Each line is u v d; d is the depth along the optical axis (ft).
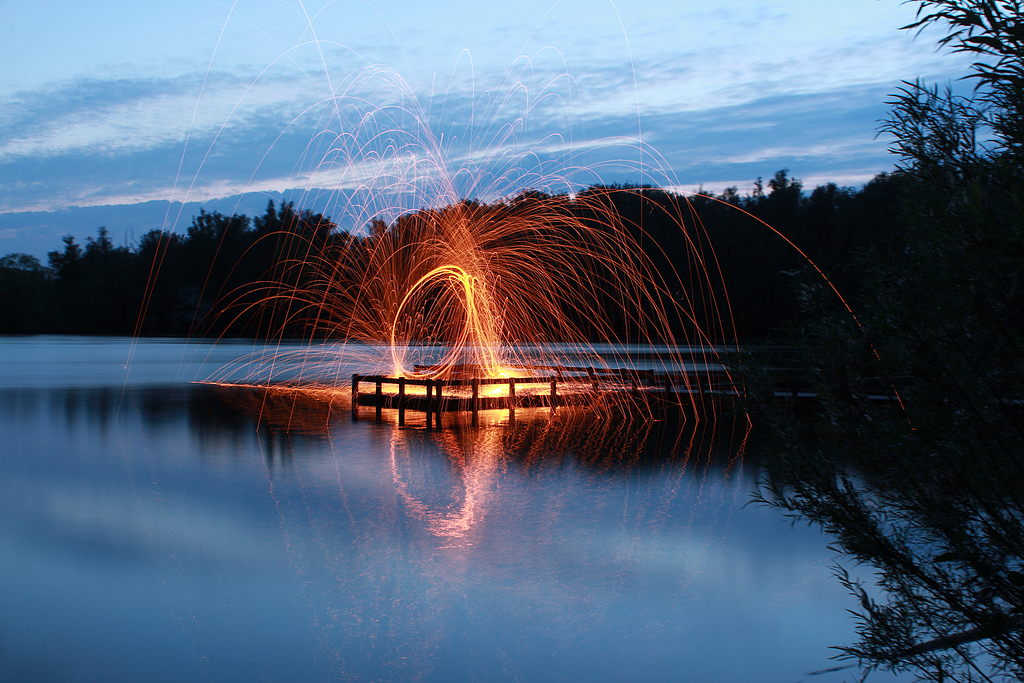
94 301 321.73
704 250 252.62
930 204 8.80
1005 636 9.95
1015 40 7.79
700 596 21.83
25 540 27.27
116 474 38.93
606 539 27.48
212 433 53.67
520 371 88.33
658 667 17.52
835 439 10.69
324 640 19.02
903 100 9.80
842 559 25.09
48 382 97.19
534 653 18.30
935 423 9.27
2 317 317.83
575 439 51.24
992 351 9.44
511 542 27.09
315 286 234.99
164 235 329.93
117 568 24.34
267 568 24.32
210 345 219.20
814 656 17.99
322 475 38.75
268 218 304.30
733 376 11.44
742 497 33.88
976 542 9.94
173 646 18.69
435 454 45.14
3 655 18.12
